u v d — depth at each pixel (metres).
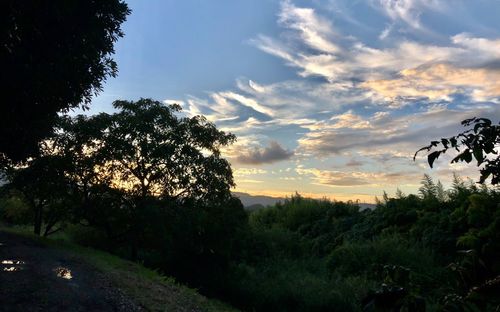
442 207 19.78
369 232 22.36
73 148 16.95
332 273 17.88
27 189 17.11
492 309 1.34
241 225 19.55
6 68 9.29
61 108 11.68
